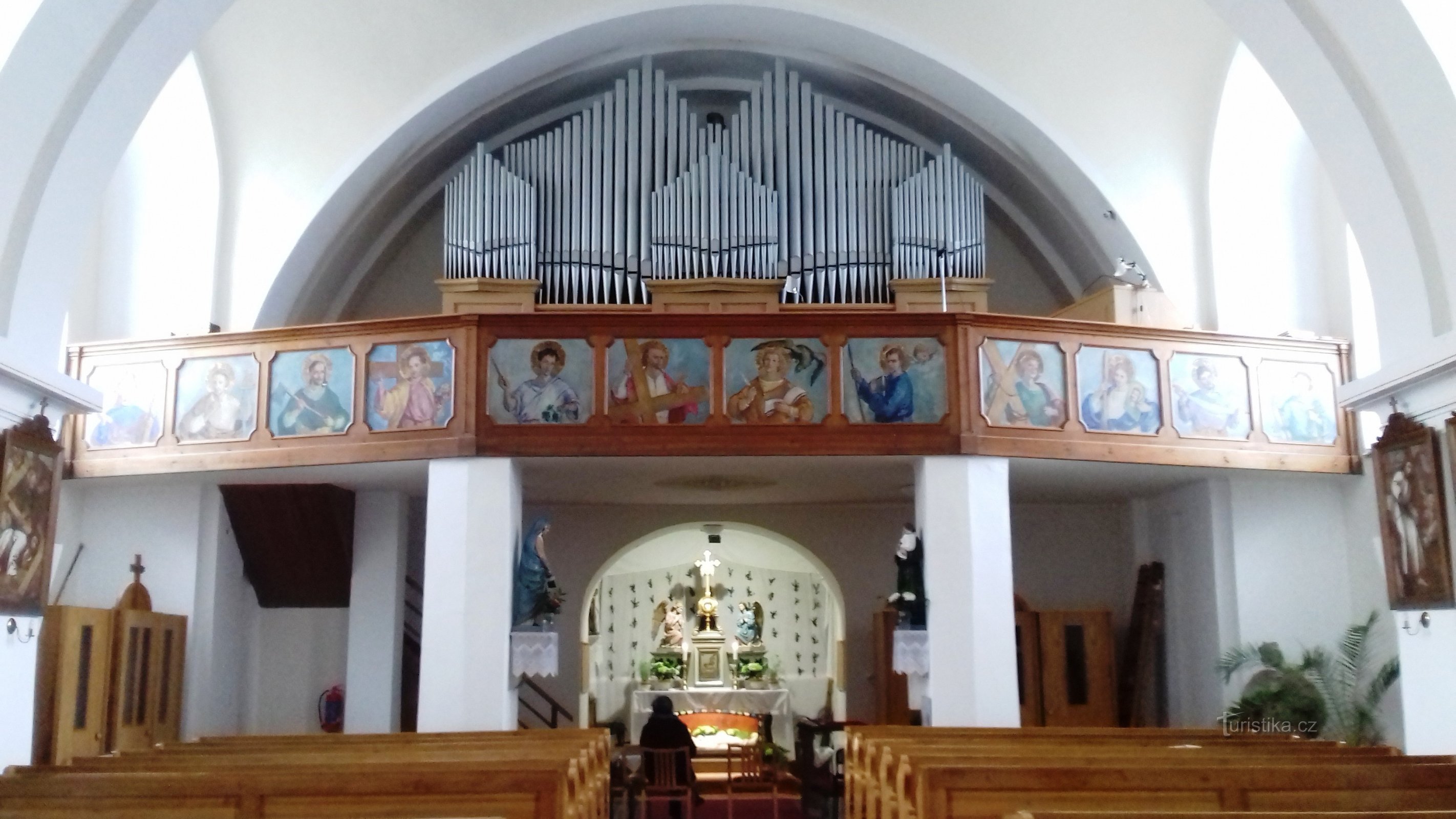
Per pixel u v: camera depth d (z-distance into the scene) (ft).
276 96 53.01
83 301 52.21
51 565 31.73
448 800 22.90
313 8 51.21
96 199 31.76
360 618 52.08
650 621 77.61
